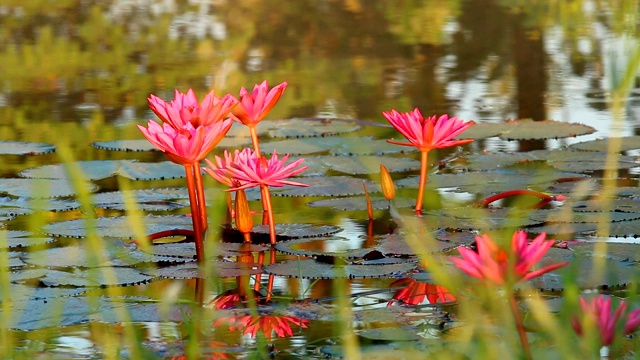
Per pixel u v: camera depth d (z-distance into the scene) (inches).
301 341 125.2
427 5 716.7
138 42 551.8
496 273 76.5
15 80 427.5
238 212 179.6
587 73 420.2
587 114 323.9
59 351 122.4
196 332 129.9
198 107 163.6
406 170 243.3
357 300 144.0
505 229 181.9
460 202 207.6
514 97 365.7
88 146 282.8
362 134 296.8
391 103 358.6
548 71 428.1
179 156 162.1
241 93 181.3
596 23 596.4
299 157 260.2
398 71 438.3
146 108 354.0
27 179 232.2
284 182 172.4
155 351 121.6
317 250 171.8
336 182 228.5
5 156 267.1
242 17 663.8
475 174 233.9
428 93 379.6
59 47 534.6
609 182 221.3
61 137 297.0
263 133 301.3
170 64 467.8
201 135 160.1
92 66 466.9
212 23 632.4
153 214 201.0
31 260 164.7
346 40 547.8
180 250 172.6
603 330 82.9
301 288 152.3
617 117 110.0
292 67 454.9
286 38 558.6
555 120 310.2
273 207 210.2
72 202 209.2
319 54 496.1
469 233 180.9
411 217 193.2
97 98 378.0
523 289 141.8
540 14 654.5
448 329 125.4
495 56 478.6
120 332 130.2
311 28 601.6
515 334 118.9
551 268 77.9
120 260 165.3
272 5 730.8
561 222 186.1
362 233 185.8
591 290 143.5
